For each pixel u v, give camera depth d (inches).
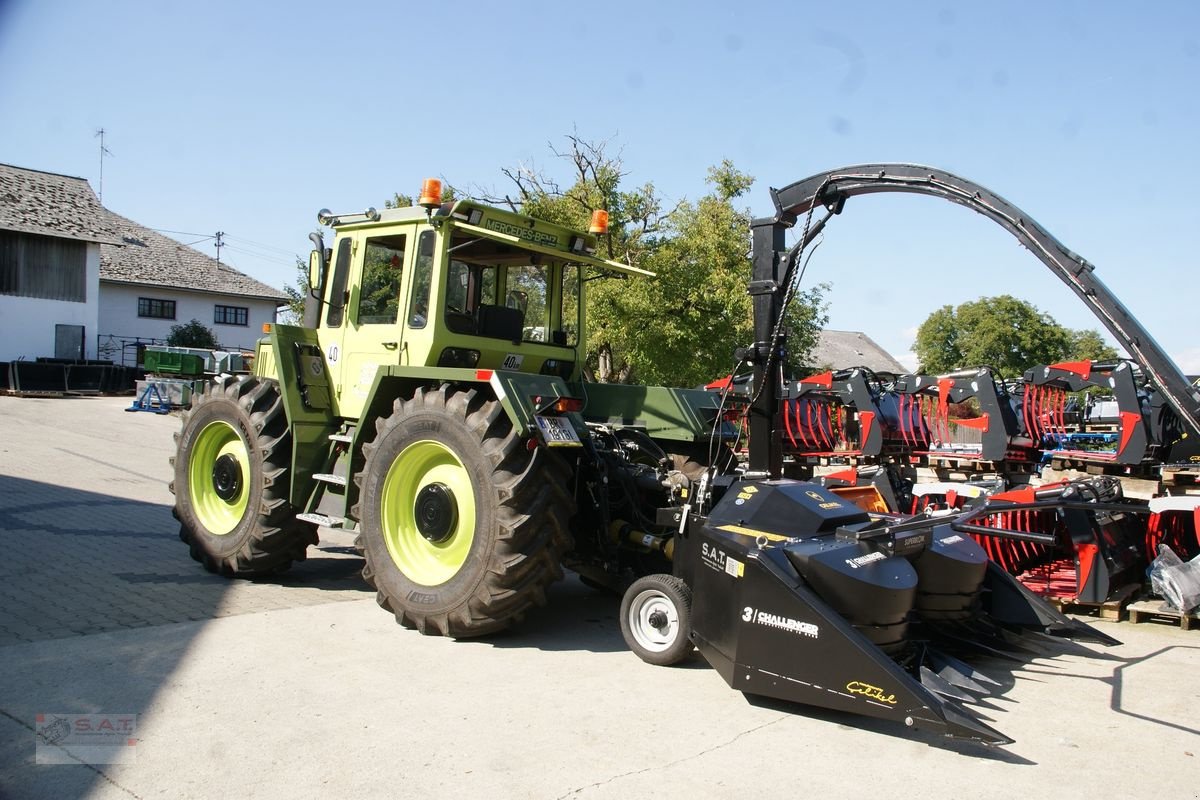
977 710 163.5
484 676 174.1
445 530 200.1
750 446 206.1
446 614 192.2
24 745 134.4
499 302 233.6
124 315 1332.4
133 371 1052.5
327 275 246.1
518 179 663.1
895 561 165.8
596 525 220.8
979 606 198.7
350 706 155.3
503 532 184.2
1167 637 220.5
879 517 190.4
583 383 253.0
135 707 150.6
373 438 227.5
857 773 134.0
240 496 249.6
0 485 387.5
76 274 1133.1
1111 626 232.1
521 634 205.8
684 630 178.5
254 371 270.1
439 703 158.2
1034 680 182.9
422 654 186.7
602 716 154.3
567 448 202.4
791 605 153.3
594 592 253.4
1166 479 268.7
